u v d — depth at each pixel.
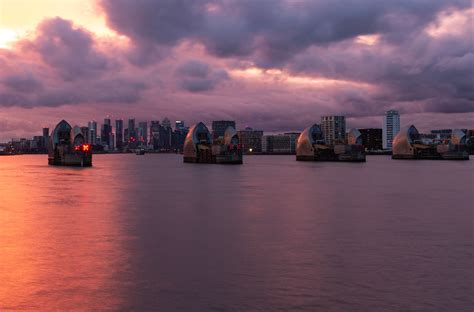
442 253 19.30
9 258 18.53
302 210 34.19
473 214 31.67
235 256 18.80
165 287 14.67
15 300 13.46
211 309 12.77
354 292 14.16
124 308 12.82
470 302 13.26
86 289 14.48
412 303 13.20
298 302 13.30
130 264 17.53
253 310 12.71
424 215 31.20
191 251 19.77
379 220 28.83
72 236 23.34
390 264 17.48
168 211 33.75
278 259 18.31
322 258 18.42
